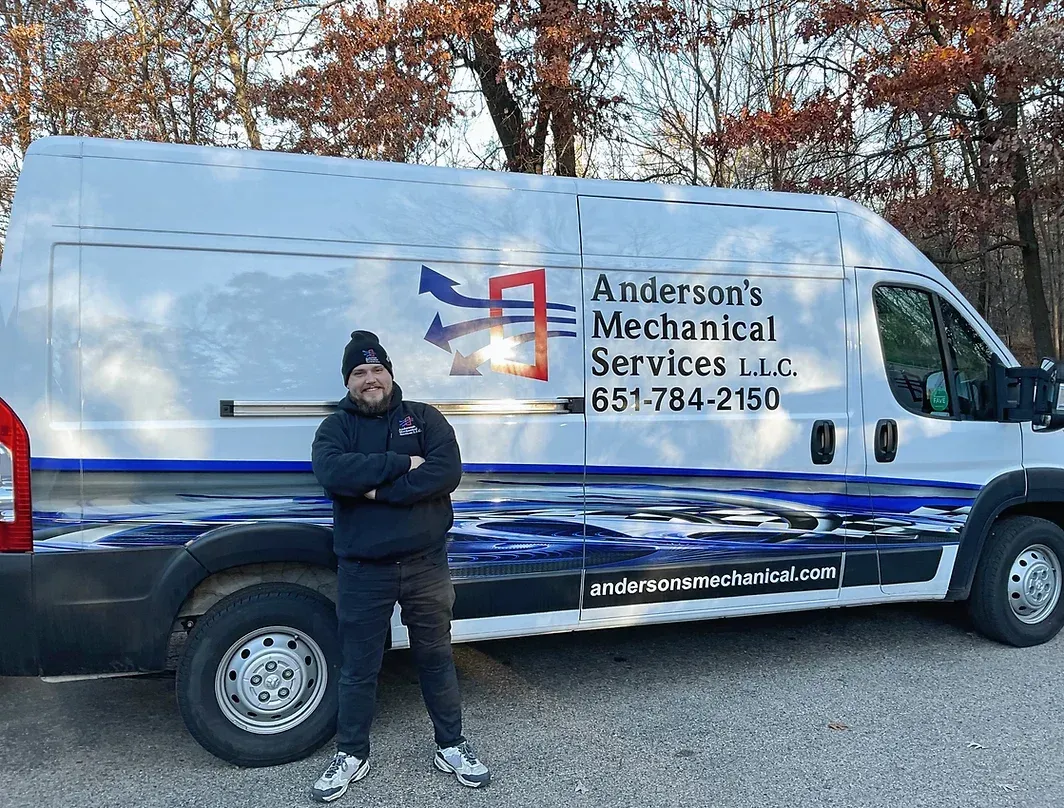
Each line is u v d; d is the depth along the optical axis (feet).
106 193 10.21
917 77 28.60
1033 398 14.62
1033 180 30.25
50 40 34.37
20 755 11.20
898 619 17.07
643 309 12.74
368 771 10.58
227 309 10.61
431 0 32.19
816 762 10.86
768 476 13.44
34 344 9.78
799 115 32.22
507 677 13.88
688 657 14.85
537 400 12.05
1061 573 15.57
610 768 10.71
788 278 13.73
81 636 9.98
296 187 11.08
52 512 9.82
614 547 12.59
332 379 11.04
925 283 14.84
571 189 12.59
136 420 10.19
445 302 11.62
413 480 9.45
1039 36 24.80
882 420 14.21
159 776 10.58
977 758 10.96
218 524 10.56
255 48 36.24
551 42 32.60
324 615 10.89
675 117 41.47
